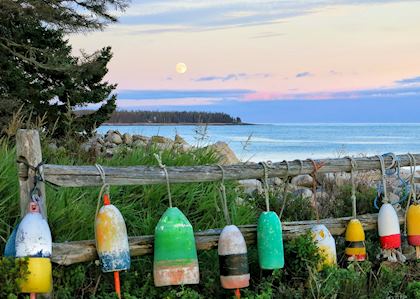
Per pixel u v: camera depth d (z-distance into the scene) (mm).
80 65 17172
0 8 16938
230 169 6027
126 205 6867
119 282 5551
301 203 8359
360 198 8461
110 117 17500
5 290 4727
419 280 6637
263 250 5875
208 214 7066
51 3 17797
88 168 5395
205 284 5891
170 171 5742
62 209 6066
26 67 18078
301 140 62906
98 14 18328
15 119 8578
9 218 6094
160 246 5449
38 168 5117
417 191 8688
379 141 62969
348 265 6492
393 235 6637
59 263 5262
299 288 5816
